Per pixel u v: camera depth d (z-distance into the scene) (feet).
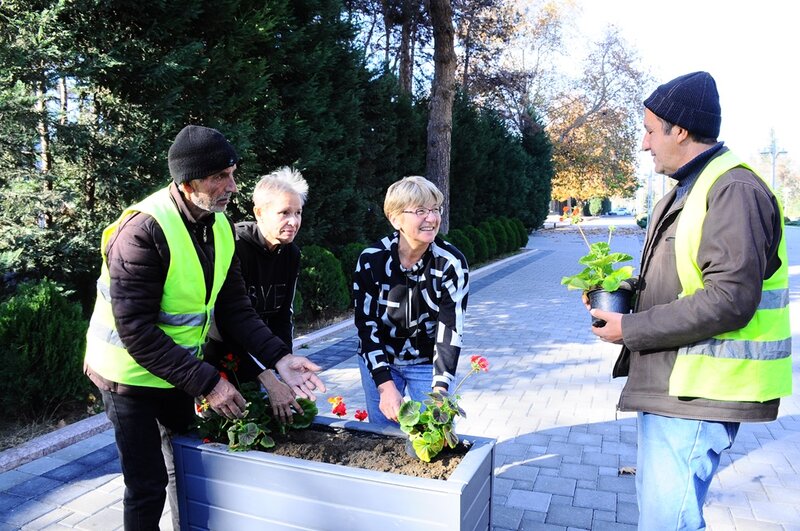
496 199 71.82
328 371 19.97
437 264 8.56
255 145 25.50
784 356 6.16
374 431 8.19
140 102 20.33
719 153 6.38
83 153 18.94
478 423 15.17
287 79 29.99
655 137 6.58
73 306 15.46
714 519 10.46
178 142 6.91
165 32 19.84
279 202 8.79
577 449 13.50
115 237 6.94
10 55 16.53
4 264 16.49
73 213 20.24
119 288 6.78
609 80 109.91
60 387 14.40
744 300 5.49
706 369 6.07
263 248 9.26
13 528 10.03
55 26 17.31
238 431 7.34
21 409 14.33
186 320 7.50
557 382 18.80
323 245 34.63
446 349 8.48
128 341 6.82
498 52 78.07
